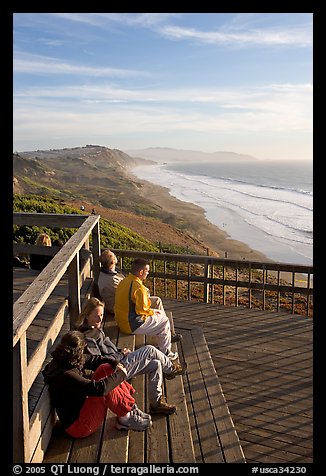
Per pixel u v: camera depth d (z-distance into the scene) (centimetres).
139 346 462
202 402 406
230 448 341
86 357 345
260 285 690
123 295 451
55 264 362
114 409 326
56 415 337
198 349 523
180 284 1134
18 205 1506
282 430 379
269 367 494
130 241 1620
